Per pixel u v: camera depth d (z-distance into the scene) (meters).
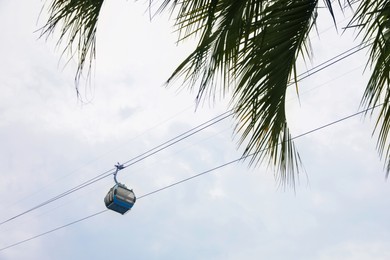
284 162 3.45
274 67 3.26
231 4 2.90
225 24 2.91
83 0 2.60
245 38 2.93
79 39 2.58
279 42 3.21
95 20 2.60
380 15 2.89
